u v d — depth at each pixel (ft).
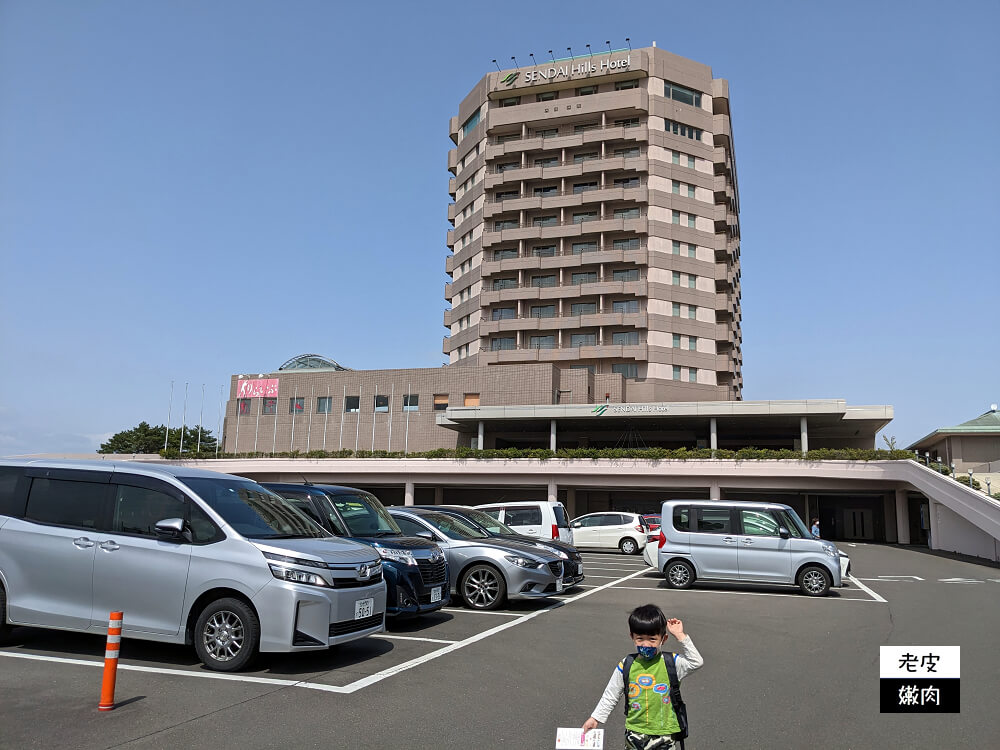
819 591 49.21
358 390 193.36
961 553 95.55
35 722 18.37
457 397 183.52
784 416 134.62
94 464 27.66
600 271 194.39
